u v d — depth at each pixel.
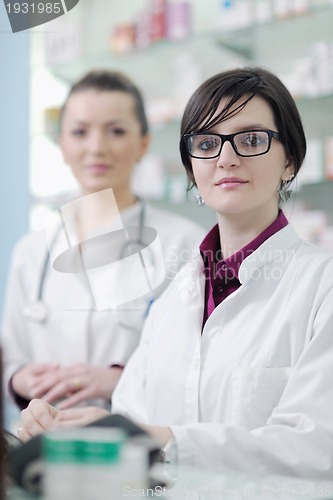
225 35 2.83
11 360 2.03
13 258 2.17
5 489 0.74
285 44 2.80
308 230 2.68
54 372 1.79
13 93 3.20
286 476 1.03
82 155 2.10
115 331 1.93
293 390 1.12
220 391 1.23
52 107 3.13
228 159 1.22
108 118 2.07
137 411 1.38
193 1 3.04
